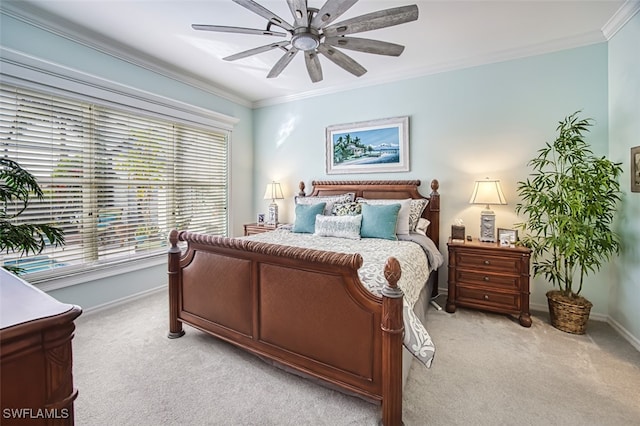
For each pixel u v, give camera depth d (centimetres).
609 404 148
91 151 260
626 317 221
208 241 189
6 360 70
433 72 315
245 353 195
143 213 306
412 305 167
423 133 323
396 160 337
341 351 143
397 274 125
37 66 221
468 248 261
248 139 438
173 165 336
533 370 178
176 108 330
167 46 270
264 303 169
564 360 188
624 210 223
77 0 205
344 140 369
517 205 282
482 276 257
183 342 209
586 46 253
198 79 349
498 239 281
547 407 146
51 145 235
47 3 208
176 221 341
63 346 79
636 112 209
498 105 288
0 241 175
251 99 427
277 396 154
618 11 216
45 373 76
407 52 282
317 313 149
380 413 142
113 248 280
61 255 244
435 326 239
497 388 161
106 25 236
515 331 230
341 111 372
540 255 272
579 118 257
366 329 136
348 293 140
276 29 240
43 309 81
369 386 136
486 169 295
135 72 291
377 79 344
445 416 140
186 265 210
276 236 289
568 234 220
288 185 417
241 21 232
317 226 292
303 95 396
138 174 300
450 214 312
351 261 134
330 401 150
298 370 158
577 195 211
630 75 215
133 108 288
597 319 252
